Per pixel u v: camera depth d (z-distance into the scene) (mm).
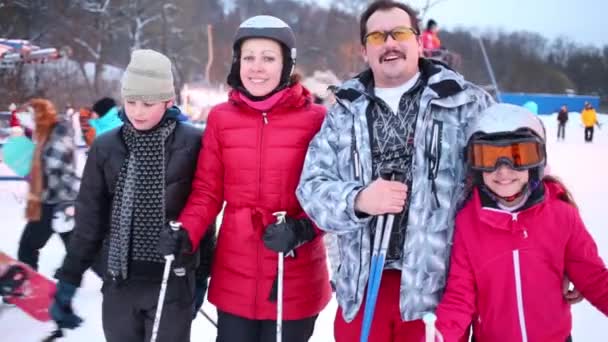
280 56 2182
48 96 21109
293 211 2203
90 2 27391
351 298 2018
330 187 1930
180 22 28391
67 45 26188
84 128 11297
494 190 1822
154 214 2191
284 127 2189
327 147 2064
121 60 28453
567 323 1856
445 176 1920
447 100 1939
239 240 2205
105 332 2285
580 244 1815
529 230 1807
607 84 50844
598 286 1785
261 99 2197
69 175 3828
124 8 27734
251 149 2189
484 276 1844
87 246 2287
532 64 47656
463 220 1892
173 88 2264
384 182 1781
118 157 2209
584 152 15430
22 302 3102
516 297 1813
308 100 2275
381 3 2055
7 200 7508
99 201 2266
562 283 1855
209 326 3447
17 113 11289
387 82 2047
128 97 2143
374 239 1959
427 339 1562
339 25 25781
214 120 2266
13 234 5559
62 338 3184
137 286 2209
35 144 3809
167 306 2203
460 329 1821
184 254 2113
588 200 7551
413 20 2033
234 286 2221
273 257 2193
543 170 1813
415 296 1903
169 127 2227
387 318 2012
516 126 1790
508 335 1839
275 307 2207
